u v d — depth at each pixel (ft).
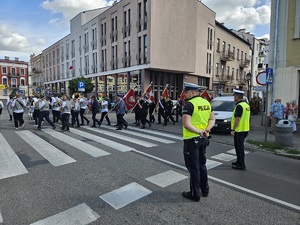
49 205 11.84
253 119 59.06
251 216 11.03
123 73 89.71
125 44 88.02
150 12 73.97
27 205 11.83
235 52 130.62
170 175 16.33
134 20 81.71
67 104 35.96
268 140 30.12
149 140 29.35
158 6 75.66
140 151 23.21
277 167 19.20
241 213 11.29
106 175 16.17
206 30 100.78
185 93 12.79
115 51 93.56
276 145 26.25
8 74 215.10
